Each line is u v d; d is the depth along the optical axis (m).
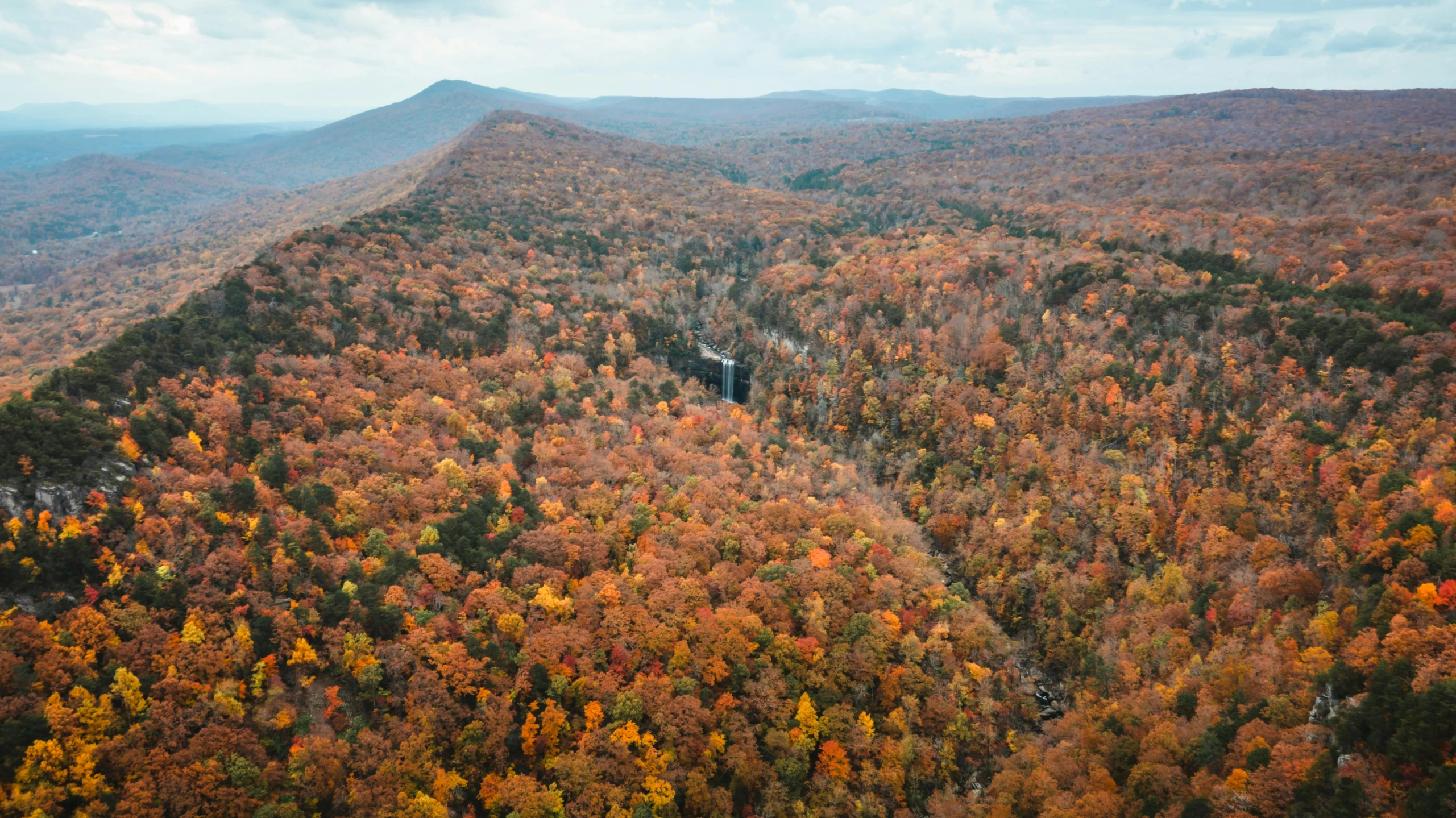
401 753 103.88
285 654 111.94
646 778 107.44
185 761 95.81
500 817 104.88
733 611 130.38
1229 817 96.56
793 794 116.56
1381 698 97.19
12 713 92.69
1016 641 157.38
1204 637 135.88
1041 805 112.00
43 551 113.06
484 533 141.00
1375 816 89.62
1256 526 154.62
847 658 129.75
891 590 144.62
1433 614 106.31
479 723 109.38
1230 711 112.56
